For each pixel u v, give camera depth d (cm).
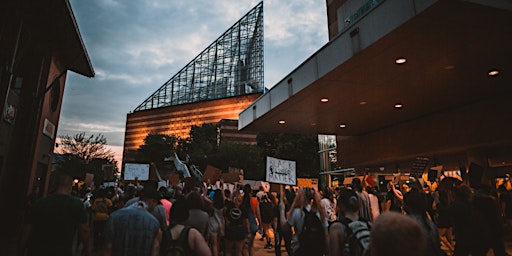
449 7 663
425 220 313
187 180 808
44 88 1326
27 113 1256
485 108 1339
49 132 1466
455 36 802
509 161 1293
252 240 680
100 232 856
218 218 550
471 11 682
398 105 1442
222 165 5066
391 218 128
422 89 1218
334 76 1054
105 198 899
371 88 1193
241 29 11250
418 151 1669
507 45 857
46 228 320
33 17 1149
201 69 11850
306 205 411
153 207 420
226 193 774
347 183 1506
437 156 1641
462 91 1245
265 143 4688
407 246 118
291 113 1510
